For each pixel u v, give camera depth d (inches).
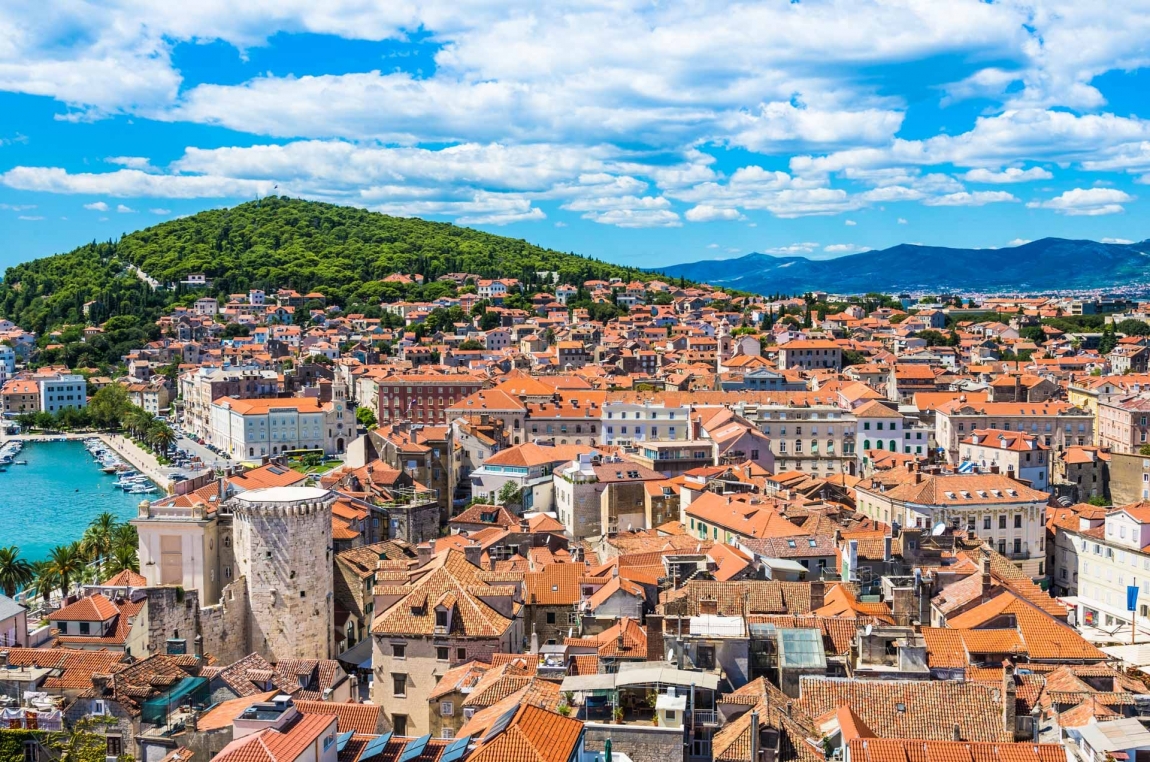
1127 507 6978.4
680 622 3932.1
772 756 3080.7
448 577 4714.6
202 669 3900.1
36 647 4500.5
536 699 3430.1
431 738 3324.3
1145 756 2829.7
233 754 2785.4
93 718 3501.5
